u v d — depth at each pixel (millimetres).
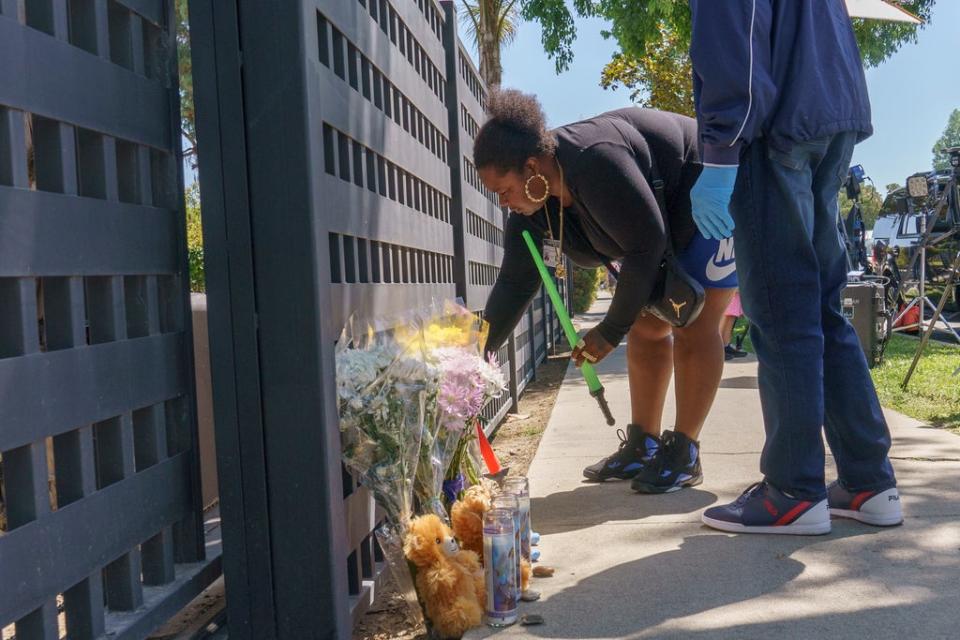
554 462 3936
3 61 1179
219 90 1748
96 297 1501
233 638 1786
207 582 1795
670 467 3271
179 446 1741
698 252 3133
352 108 2195
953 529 2566
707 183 2395
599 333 2945
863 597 2068
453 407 2223
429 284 3146
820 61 2449
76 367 1344
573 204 2971
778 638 1860
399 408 2002
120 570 1536
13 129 1213
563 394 6305
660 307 2945
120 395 1479
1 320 1231
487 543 2018
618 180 2723
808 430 2508
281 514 1768
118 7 1568
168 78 1715
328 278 1830
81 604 1405
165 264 1666
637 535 2688
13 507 1256
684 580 2246
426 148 3209
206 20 1745
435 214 3391
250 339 1759
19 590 1198
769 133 2410
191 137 2127
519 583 2121
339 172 2121
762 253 2471
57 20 1331
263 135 1744
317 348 1748
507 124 2760
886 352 8742
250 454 1769
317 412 1752
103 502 1414
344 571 1852
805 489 2547
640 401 3518
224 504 1776
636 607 2080
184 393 1735
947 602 2018
